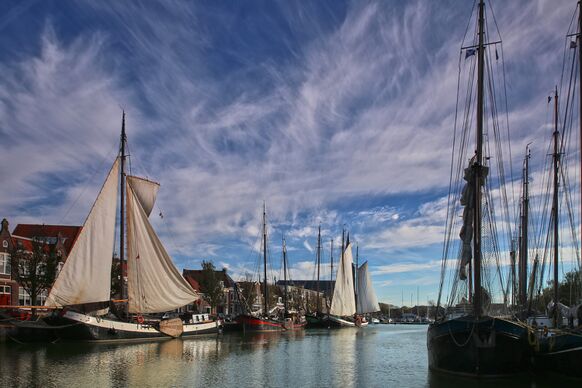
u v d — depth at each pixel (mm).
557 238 33438
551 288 48281
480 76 26391
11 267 56500
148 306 55375
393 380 28484
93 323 46156
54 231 78812
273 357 41000
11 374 28266
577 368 24500
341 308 109688
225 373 31047
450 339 25859
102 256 49281
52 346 43156
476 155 26547
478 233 25875
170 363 35000
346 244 112125
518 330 24906
